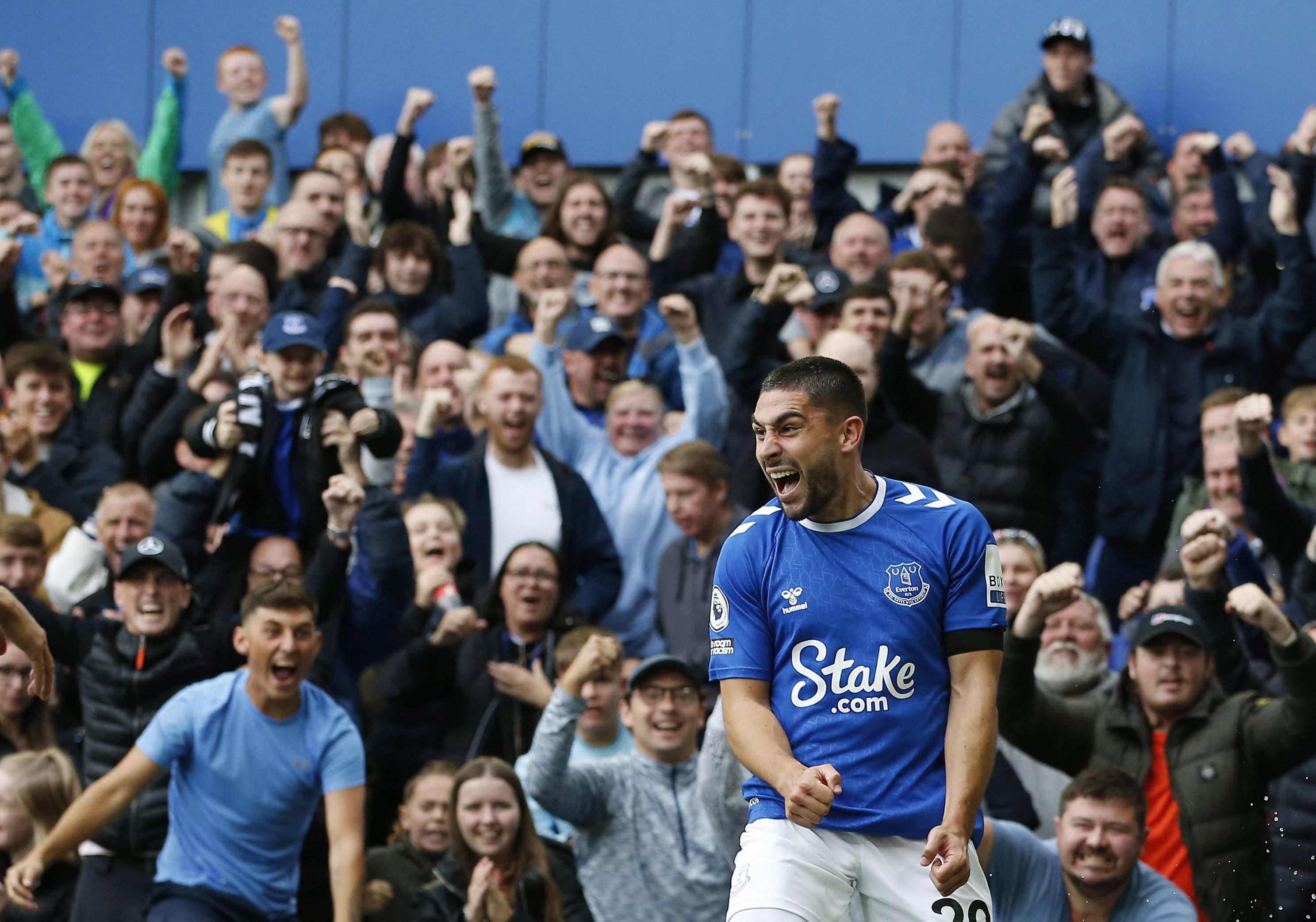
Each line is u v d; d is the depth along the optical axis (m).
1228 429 14.90
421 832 11.51
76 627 13.18
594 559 14.90
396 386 16.47
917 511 7.76
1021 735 11.46
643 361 17.11
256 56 22.83
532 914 11.05
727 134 24.30
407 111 19.55
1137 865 10.67
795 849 7.57
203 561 13.97
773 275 15.65
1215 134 22.48
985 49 23.38
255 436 13.76
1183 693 11.30
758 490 15.27
